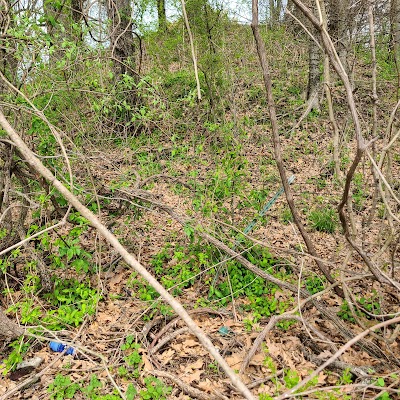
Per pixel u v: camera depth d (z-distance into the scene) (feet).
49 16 12.92
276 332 12.31
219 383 10.55
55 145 13.48
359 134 7.73
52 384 10.32
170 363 11.34
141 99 20.86
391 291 13.50
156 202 14.16
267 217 19.92
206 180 16.78
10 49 12.30
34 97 13.23
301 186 23.73
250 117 31.22
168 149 24.23
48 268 13.91
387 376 9.27
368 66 29.58
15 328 11.29
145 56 31.58
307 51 37.86
